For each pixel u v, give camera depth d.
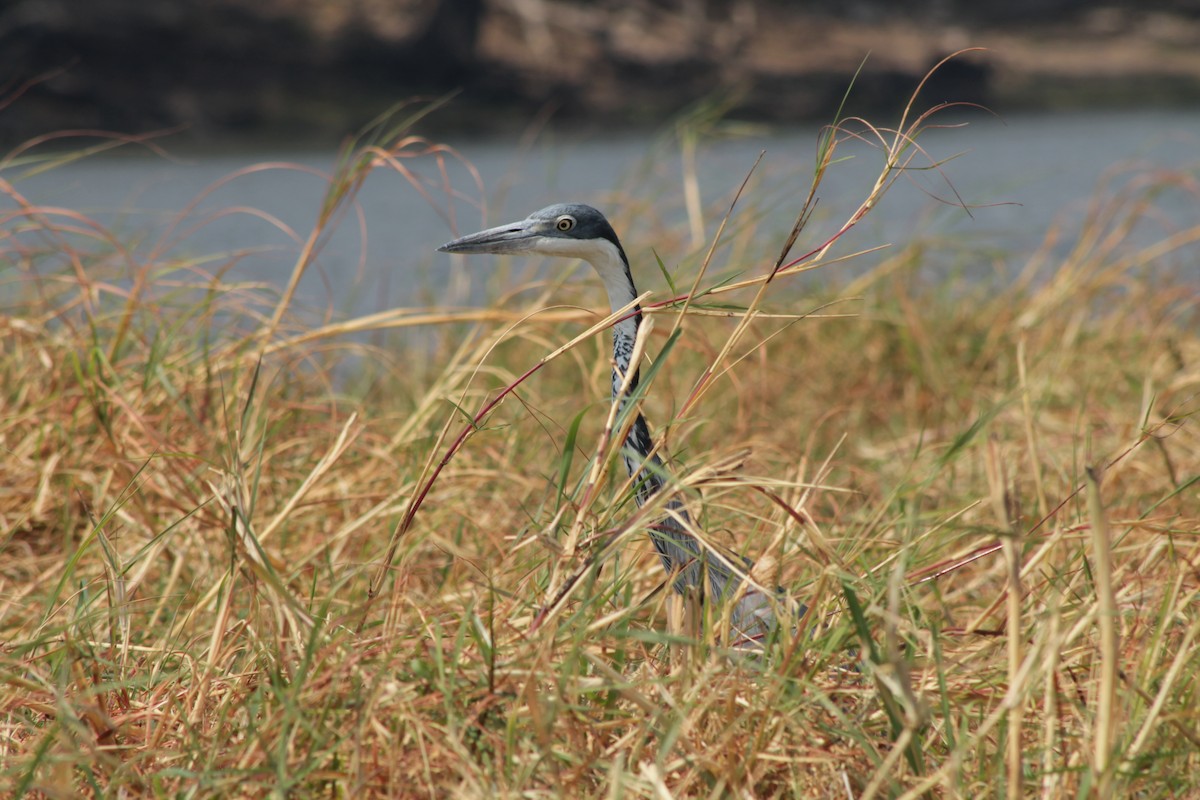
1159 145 56.56
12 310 12.90
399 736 6.02
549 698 6.03
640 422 8.00
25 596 9.17
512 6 72.25
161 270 12.21
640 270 17.03
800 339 16.33
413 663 6.12
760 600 7.41
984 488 10.85
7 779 5.71
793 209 20.77
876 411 14.95
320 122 61.94
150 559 8.39
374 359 15.88
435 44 66.06
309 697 6.08
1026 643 6.77
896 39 83.25
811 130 66.25
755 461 11.42
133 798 6.01
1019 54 88.25
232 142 59.53
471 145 61.94
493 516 10.48
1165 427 12.11
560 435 12.35
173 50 59.81
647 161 18.34
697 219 16.38
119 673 7.27
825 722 6.29
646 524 6.57
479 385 14.45
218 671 7.10
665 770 5.76
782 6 83.75
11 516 10.30
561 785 5.48
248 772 5.61
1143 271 18.38
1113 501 10.53
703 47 74.06
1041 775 5.56
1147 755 5.67
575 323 15.65
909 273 18.14
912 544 7.00
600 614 7.21
